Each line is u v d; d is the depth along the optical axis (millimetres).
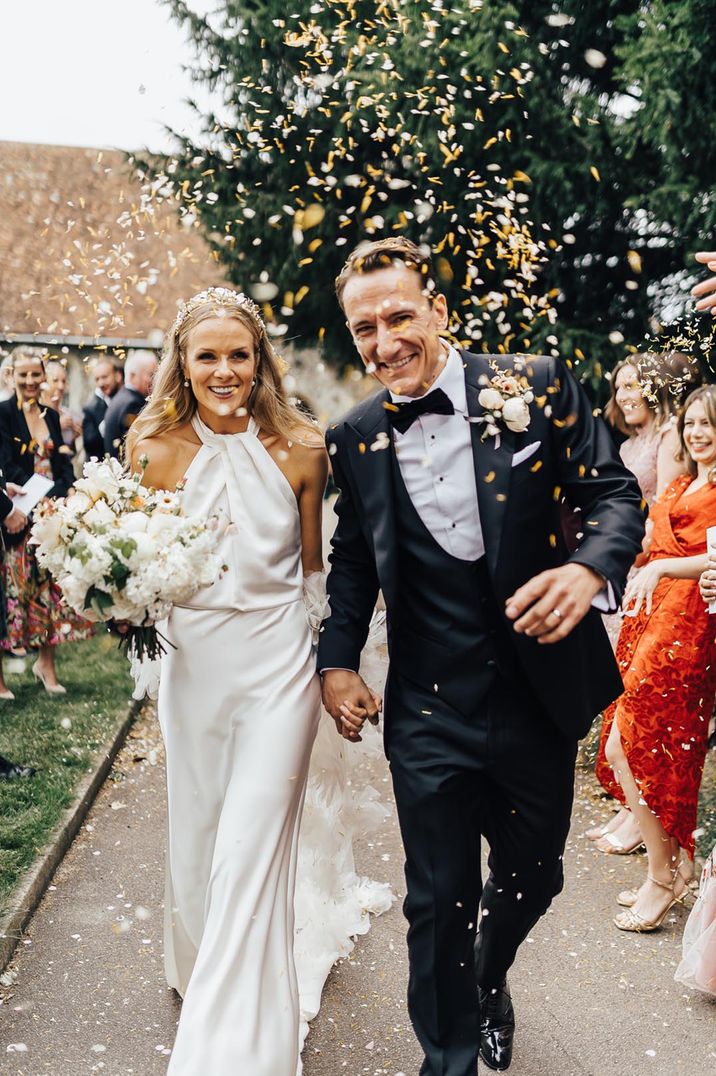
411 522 2650
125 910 3920
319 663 2834
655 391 4637
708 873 3324
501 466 2582
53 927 3771
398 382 2584
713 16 7305
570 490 2650
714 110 7520
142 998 3324
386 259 2572
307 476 2977
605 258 8961
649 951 3646
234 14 9047
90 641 7938
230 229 9633
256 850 2678
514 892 2816
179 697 2908
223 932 2605
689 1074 2955
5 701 6348
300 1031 3068
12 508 5816
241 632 2855
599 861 4383
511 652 2627
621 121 8289
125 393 7594
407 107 7688
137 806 4984
